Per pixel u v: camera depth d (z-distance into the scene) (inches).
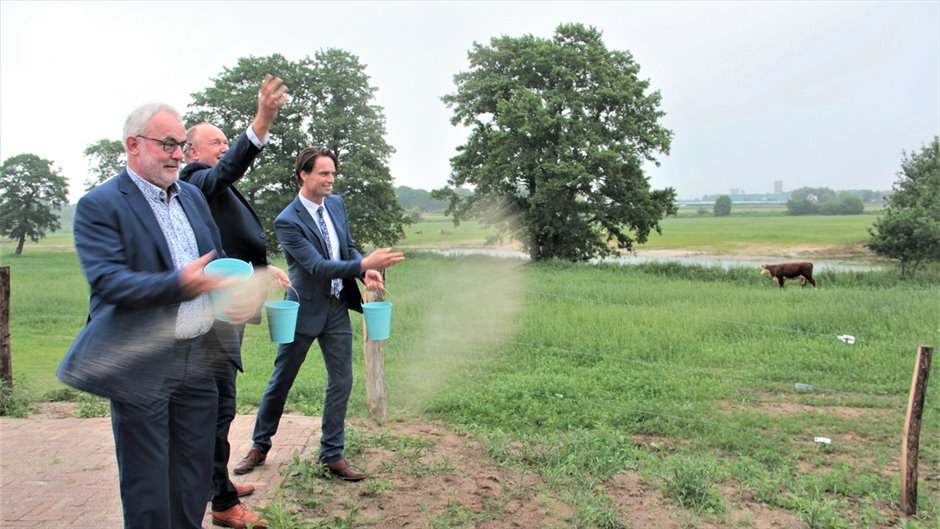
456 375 310.7
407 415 246.2
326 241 168.4
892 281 1012.5
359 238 1646.2
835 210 4751.5
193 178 141.5
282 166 1626.5
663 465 192.4
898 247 1091.3
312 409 242.1
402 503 158.7
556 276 890.1
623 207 1409.9
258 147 137.3
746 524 158.9
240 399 259.4
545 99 1396.4
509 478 178.4
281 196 1620.3
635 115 1466.5
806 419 256.7
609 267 1181.1
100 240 101.3
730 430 241.3
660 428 244.1
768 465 212.5
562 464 187.9
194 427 114.4
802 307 549.3
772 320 481.7
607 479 182.5
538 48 1446.9
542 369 332.2
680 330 429.4
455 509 153.9
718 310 541.3
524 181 1413.6
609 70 1457.9
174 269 110.2
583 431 222.5
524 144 1373.0
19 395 248.2
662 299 639.1
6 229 1501.0
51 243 1582.2
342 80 1699.1
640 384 303.7
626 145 1397.6
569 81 1435.8
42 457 181.8
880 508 179.3
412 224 1658.5
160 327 106.0
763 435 237.6
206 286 96.9
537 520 152.5
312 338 167.2
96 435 202.8
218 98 1686.8
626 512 160.2
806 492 184.1
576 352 358.9
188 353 111.2
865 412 271.7
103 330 101.4
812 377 322.0
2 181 1502.2
